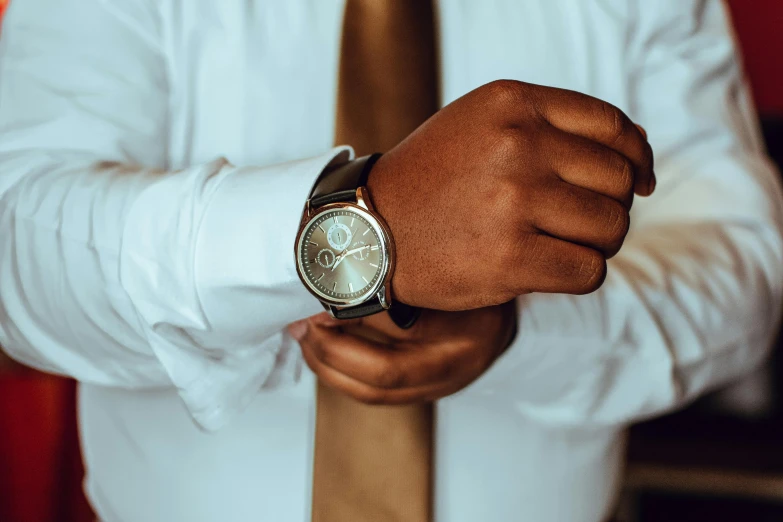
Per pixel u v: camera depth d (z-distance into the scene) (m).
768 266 1.02
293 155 0.94
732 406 2.08
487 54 0.99
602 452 1.02
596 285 0.54
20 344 0.78
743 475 1.99
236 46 0.93
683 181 1.07
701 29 1.14
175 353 0.66
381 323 0.68
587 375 0.87
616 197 0.53
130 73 0.86
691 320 0.91
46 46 0.84
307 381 0.87
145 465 0.92
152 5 0.89
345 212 0.56
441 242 0.53
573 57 1.02
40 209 0.72
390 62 0.80
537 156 0.52
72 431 2.03
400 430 0.79
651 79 1.10
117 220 0.67
